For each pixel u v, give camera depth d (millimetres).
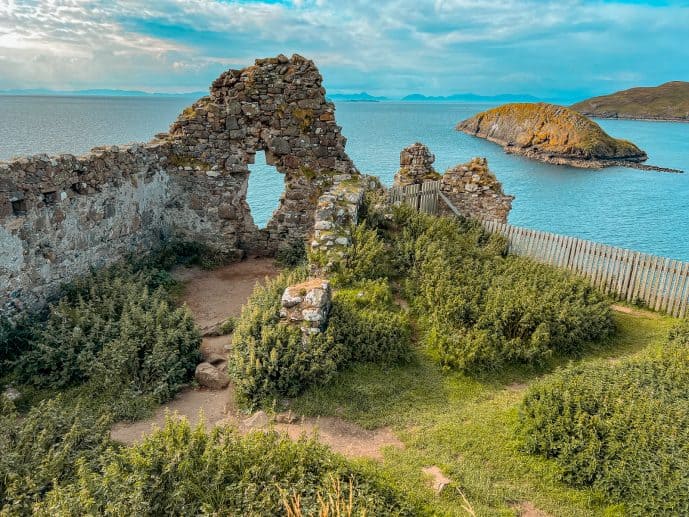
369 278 9695
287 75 13359
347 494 4711
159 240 13320
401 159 16750
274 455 5027
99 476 4754
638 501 4980
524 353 8125
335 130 13703
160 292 10484
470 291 9367
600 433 5684
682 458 5230
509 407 6855
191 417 6910
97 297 9125
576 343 8984
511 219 28516
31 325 8555
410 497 5023
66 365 7594
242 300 11469
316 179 13844
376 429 6426
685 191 40000
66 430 5887
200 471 4781
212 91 13570
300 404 6820
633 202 34562
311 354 7180
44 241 9094
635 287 11406
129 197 11766
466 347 7844
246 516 4316
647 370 7152
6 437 5492
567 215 29859
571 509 5125
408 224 12273
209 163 13609
